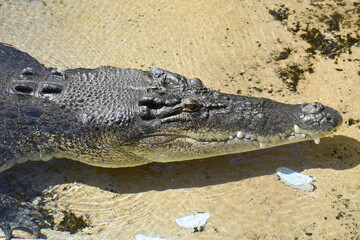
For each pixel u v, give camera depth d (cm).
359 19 1438
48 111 1074
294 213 957
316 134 1015
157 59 1359
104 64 1356
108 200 1024
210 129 1016
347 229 912
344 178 1018
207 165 1085
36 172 1100
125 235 945
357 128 1127
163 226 958
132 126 1016
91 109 1048
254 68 1313
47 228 964
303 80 1265
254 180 1038
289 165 1063
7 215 966
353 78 1252
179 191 1031
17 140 1063
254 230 934
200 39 1416
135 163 1068
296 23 1444
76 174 1094
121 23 1496
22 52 1370
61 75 1133
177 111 1012
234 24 1455
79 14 1542
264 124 1020
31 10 1563
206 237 928
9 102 1110
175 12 1516
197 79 1071
